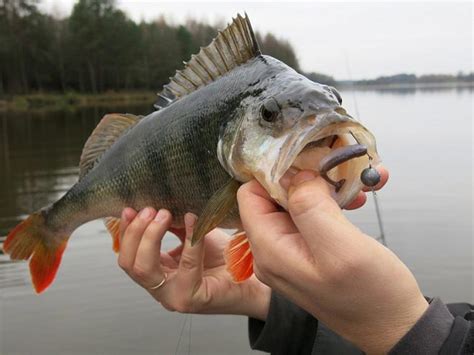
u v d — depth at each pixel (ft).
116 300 2.80
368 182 0.89
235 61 1.31
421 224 3.73
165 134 1.37
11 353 2.28
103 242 3.74
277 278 0.83
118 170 1.50
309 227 0.75
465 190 4.68
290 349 1.32
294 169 0.96
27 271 3.22
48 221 1.77
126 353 2.27
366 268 0.71
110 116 1.61
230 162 1.15
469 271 2.90
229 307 1.36
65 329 2.51
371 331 0.74
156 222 1.33
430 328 0.71
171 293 1.37
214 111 1.25
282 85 1.11
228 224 1.28
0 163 7.98
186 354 2.28
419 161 6.25
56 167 7.50
